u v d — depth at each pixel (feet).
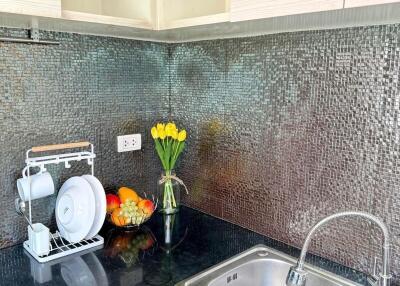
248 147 4.46
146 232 4.61
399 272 3.32
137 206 4.64
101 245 4.25
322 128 3.73
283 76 3.99
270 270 3.92
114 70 4.79
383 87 3.27
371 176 3.43
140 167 5.30
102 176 4.88
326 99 3.67
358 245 3.59
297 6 2.70
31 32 4.00
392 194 3.31
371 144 3.40
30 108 4.12
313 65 3.73
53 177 4.43
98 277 3.55
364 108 3.42
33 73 4.09
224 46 4.56
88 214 4.09
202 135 5.03
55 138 4.36
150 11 3.92
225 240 4.35
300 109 3.88
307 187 3.93
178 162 5.44
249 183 4.52
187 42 5.03
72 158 4.30
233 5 3.16
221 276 3.61
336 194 3.70
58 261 3.87
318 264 3.76
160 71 5.27
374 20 3.07
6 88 3.92
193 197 5.32
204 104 4.93
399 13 2.73
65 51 4.30
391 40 3.19
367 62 3.35
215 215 5.04
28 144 4.16
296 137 3.96
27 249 4.09
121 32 4.28
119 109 4.92
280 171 4.16
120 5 4.23
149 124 5.29
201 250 4.12
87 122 4.62
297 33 3.82
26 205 4.18
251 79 4.32
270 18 2.98
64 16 3.23
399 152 3.23
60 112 4.36
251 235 4.48
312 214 3.92
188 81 5.11
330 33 3.57
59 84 4.31
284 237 4.22
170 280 3.50
